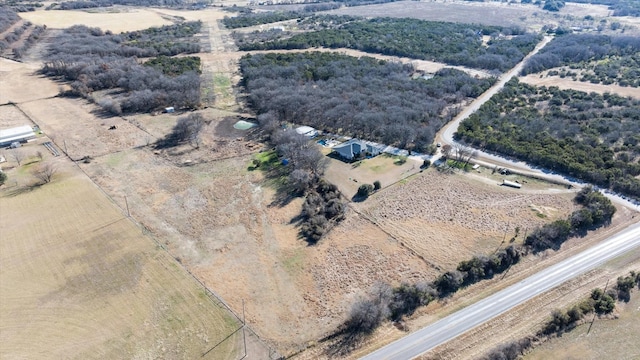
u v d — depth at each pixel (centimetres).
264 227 9612
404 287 7694
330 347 6888
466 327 7181
